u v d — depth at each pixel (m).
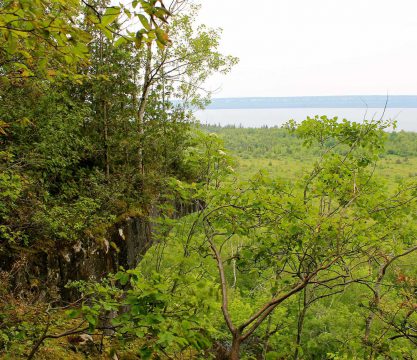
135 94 13.76
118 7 2.11
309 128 6.80
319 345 10.44
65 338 6.59
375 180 6.28
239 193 4.82
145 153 13.84
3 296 4.58
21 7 2.12
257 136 116.81
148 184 13.19
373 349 4.66
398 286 4.75
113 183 11.81
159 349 2.98
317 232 4.31
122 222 11.12
